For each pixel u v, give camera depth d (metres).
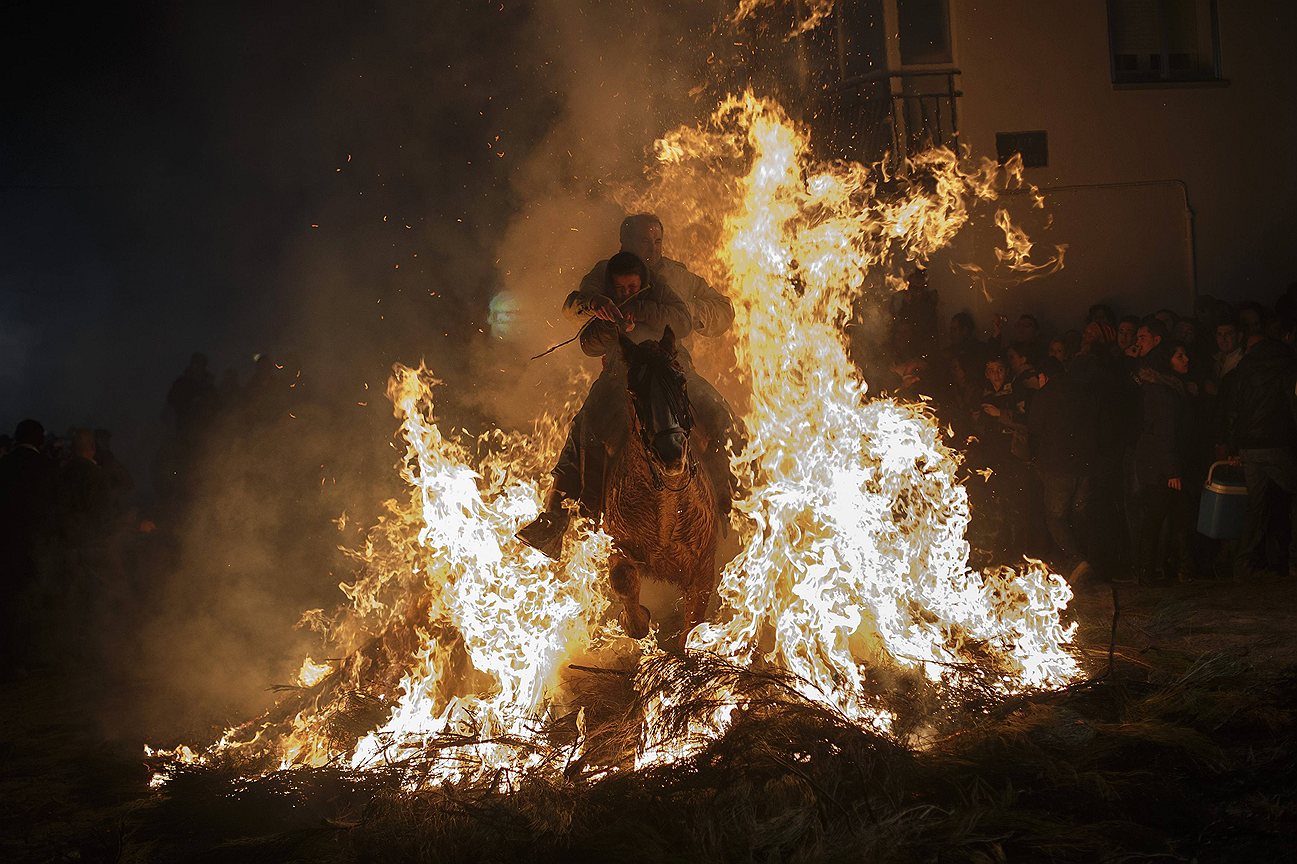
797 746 4.99
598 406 6.32
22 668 10.02
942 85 13.96
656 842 4.44
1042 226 14.04
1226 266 14.42
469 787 5.14
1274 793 4.67
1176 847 4.28
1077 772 4.89
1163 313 11.98
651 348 5.74
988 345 12.31
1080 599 9.05
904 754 4.95
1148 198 14.26
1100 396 10.15
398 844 4.68
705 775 4.86
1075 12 14.09
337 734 6.11
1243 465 9.70
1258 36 14.48
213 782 5.59
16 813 5.70
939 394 11.16
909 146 13.85
